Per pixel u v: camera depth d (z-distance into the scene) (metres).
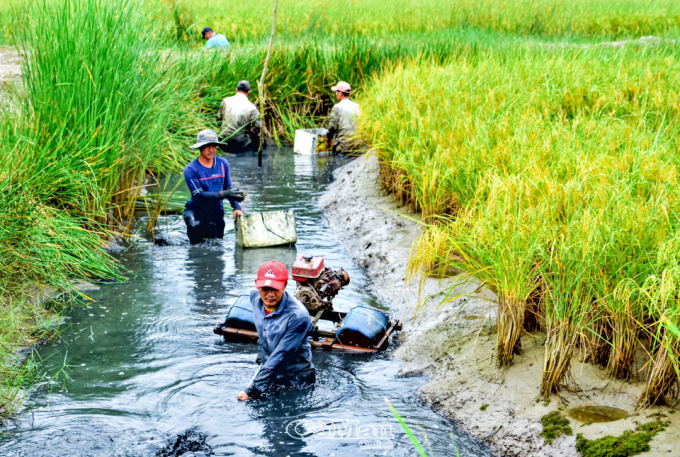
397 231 7.93
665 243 4.32
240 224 8.01
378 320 5.67
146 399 4.63
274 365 4.63
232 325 5.67
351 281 7.07
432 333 5.53
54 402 4.57
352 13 24.06
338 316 5.93
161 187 10.83
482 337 5.25
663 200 5.04
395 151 8.63
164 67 10.41
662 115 8.56
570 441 3.94
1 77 11.59
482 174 7.04
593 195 5.41
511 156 7.01
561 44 18.30
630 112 9.18
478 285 6.10
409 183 8.62
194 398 4.66
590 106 9.68
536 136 7.57
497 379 4.66
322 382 4.97
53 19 8.20
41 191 6.81
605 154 6.64
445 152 7.70
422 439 4.23
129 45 8.83
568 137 7.49
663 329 4.34
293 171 12.22
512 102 9.42
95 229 7.66
